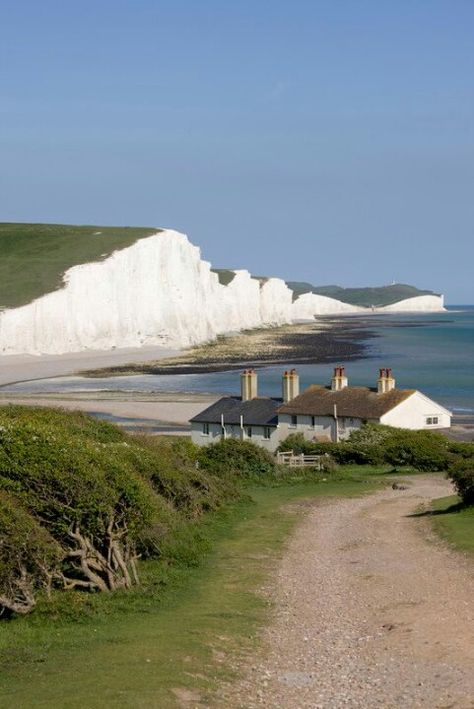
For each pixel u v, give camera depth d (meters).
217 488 51.84
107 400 122.38
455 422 95.56
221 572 33.59
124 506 31.03
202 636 23.92
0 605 26.66
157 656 21.67
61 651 22.47
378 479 62.97
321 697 18.92
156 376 159.62
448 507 46.78
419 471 67.88
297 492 57.94
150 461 42.44
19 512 27.19
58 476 29.33
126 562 31.45
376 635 24.00
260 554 37.34
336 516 47.47
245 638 24.05
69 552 29.25
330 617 26.44
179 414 107.44
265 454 66.94
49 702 18.00
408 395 77.69
